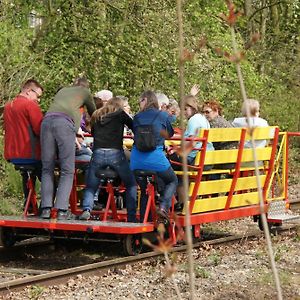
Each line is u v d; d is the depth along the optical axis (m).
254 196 18.61
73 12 29.66
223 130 16.56
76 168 16.95
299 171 37.19
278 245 17.42
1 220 15.92
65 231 16.05
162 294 12.62
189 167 16.00
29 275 14.52
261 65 39.75
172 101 18.44
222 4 31.75
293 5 42.91
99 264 14.37
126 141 18.53
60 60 28.78
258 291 12.81
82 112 16.58
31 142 16.14
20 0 27.69
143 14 29.27
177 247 16.28
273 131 18.64
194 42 29.06
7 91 24.94
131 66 29.73
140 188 15.77
